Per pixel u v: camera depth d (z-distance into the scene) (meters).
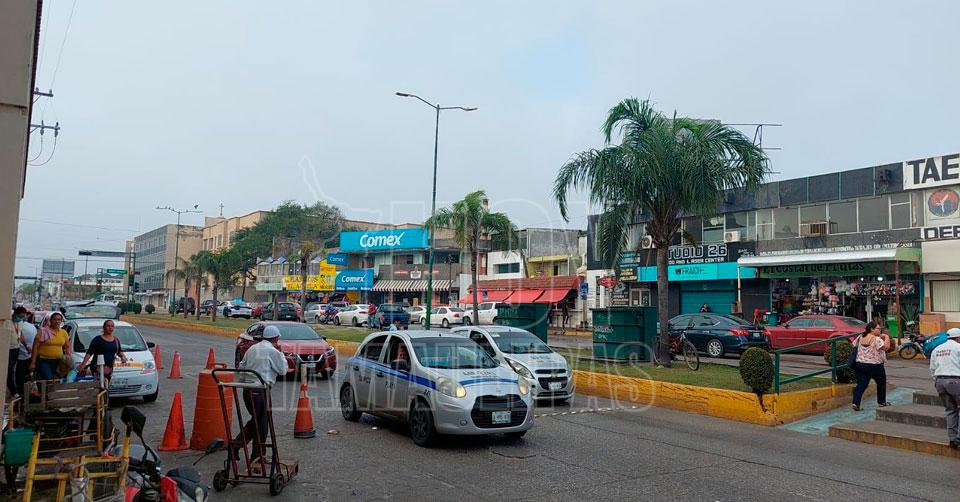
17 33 4.15
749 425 11.28
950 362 9.09
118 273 95.69
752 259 30.59
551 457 8.54
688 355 16.61
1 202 4.04
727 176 16.48
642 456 8.69
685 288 35.12
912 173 26.33
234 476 6.97
